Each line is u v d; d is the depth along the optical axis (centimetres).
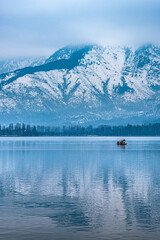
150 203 7825
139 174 12838
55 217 6681
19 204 7719
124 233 5794
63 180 11244
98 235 5700
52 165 16275
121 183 10600
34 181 11019
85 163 17325
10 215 6812
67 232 5838
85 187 9875
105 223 6316
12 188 9700
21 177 11981
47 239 5525
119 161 18562
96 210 7212
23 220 6494
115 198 8344
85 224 6262
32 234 5741
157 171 13850
